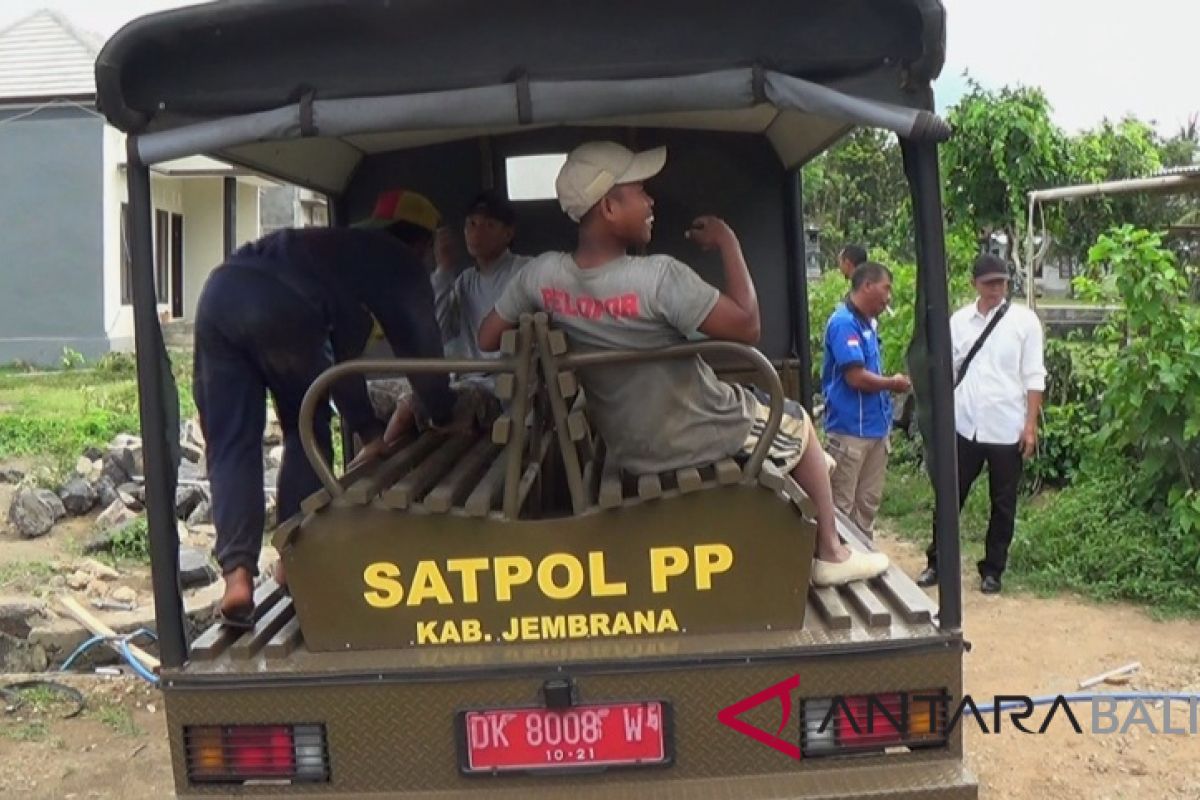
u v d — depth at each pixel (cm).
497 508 317
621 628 304
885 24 279
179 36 280
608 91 280
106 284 2161
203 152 291
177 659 302
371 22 279
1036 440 722
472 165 481
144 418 300
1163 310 666
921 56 277
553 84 280
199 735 299
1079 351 875
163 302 2084
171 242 2147
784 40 280
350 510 303
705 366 316
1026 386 648
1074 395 871
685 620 304
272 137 284
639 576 303
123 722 511
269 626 326
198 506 838
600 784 297
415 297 365
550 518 317
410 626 306
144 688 550
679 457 309
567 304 305
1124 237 678
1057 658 560
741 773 297
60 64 2241
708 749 297
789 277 496
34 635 603
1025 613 629
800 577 303
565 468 331
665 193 485
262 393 350
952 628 300
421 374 359
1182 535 657
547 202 482
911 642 296
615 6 279
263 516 345
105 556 786
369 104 282
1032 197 1040
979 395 650
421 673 294
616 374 304
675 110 284
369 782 299
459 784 297
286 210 2445
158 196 2056
